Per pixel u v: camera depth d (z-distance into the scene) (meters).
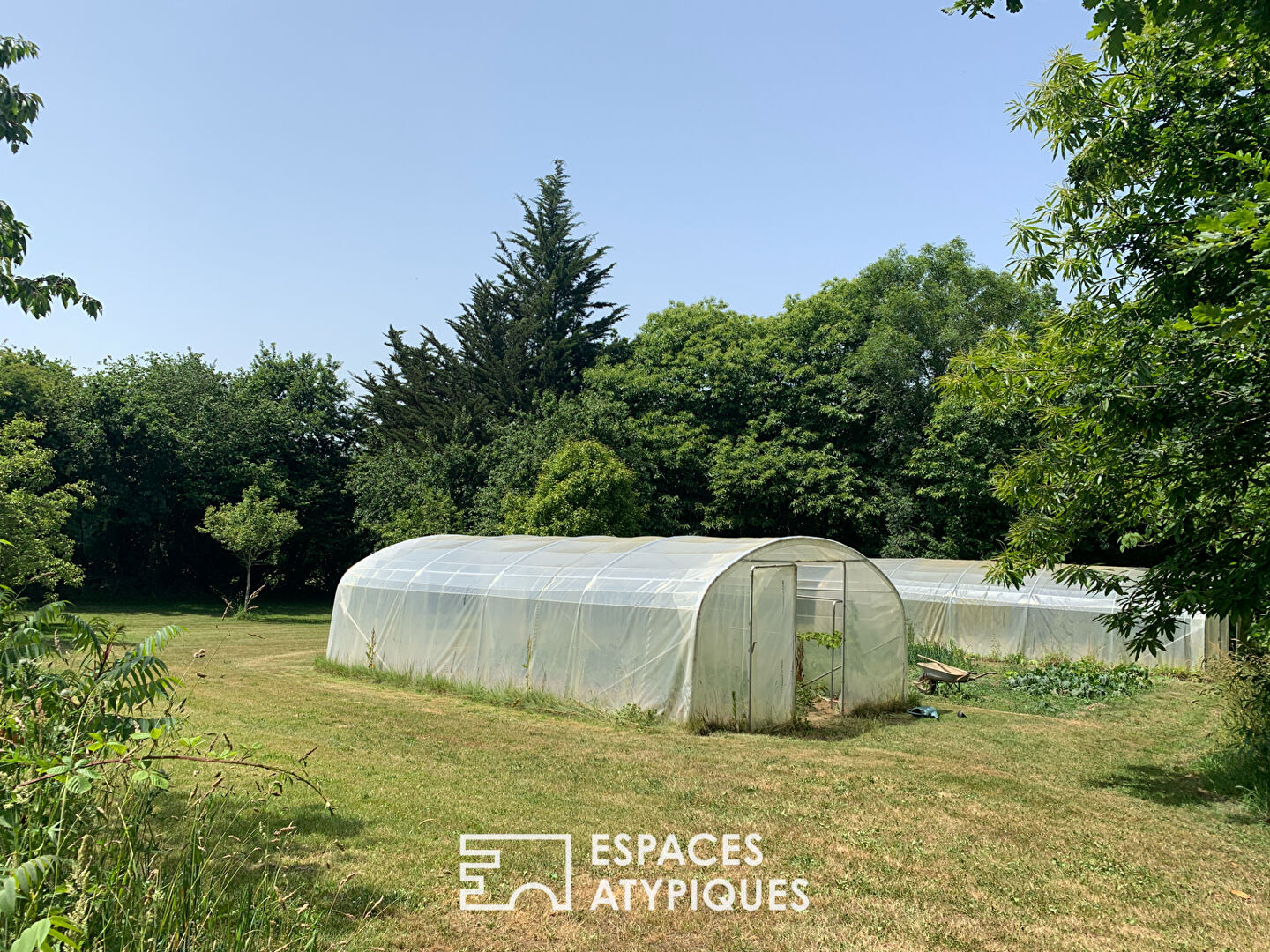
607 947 5.13
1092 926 5.60
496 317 40.91
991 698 15.34
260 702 13.29
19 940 2.60
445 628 15.70
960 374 9.68
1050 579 20.70
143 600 35.69
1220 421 7.79
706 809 7.91
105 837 4.34
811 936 5.35
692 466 32.25
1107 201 9.48
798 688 13.51
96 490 32.50
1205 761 9.99
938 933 5.44
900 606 14.97
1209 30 6.35
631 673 12.53
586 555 15.04
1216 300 8.27
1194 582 8.25
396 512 30.64
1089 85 9.08
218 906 4.49
